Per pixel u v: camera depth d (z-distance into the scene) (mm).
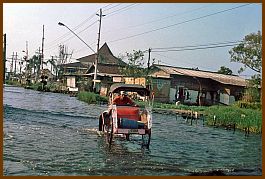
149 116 14141
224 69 73250
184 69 52531
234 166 11711
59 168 10133
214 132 21031
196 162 12062
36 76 94375
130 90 15492
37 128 17797
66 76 73875
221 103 48875
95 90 49969
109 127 14562
